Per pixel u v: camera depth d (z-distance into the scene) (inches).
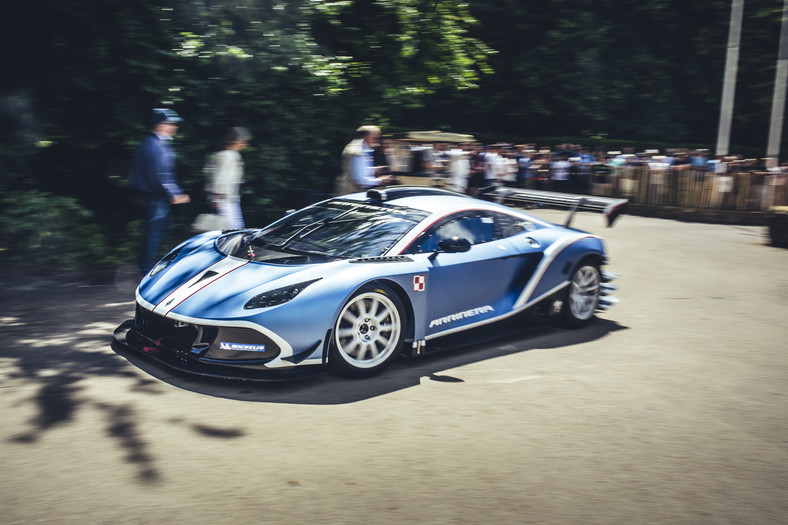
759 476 131.0
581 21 1005.8
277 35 351.9
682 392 176.4
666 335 232.5
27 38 316.5
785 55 705.0
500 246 211.3
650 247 431.8
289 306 160.7
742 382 186.5
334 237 197.5
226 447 132.4
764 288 319.0
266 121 371.9
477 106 1044.5
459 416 153.3
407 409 155.9
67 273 287.0
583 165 699.4
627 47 1044.5
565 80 1037.2
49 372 170.4
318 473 123.7
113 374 169.8
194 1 330.0
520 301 215.3
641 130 1061.8
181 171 348.8
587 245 234.1
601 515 114.0
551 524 110.5
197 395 157.9
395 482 121.7
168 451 129.8
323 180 414.6
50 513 107.0
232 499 113.3
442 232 201.2
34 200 305.0
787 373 196.1
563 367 192.5
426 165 585.9
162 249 331.0
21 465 122.3
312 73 363.6
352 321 172.4
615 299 246.7
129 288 267.4
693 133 1096.8
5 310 229.0
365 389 167.6
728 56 709.3
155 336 175.5
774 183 597.0
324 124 401.7
